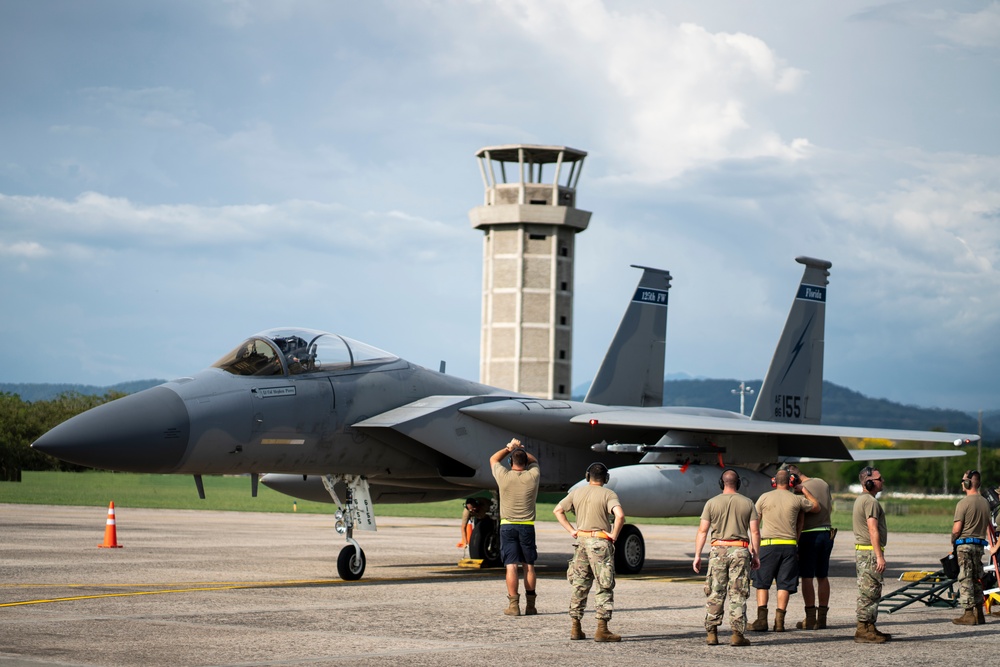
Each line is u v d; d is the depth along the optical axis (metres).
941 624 11.55
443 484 17.95
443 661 8.38
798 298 21.81
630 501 16.69
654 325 22.44
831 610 12.71
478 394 17.98
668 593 14.16
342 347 16.20
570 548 23.59
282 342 15.38
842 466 67.62
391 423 15.59
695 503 17.58
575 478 18.75
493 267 81.88
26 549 19.41
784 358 21.42
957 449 20.94
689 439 18.52
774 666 8.52
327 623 10.44
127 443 13.17
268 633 9.71
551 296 80.94
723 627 10.89
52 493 50.69
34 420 69.50
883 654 9.26
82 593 12.73
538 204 81.06
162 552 19.33
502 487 11.54
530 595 11.54
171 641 9.16
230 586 13.83
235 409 14.20
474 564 17.75
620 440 19.02
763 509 10.83
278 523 31.38
